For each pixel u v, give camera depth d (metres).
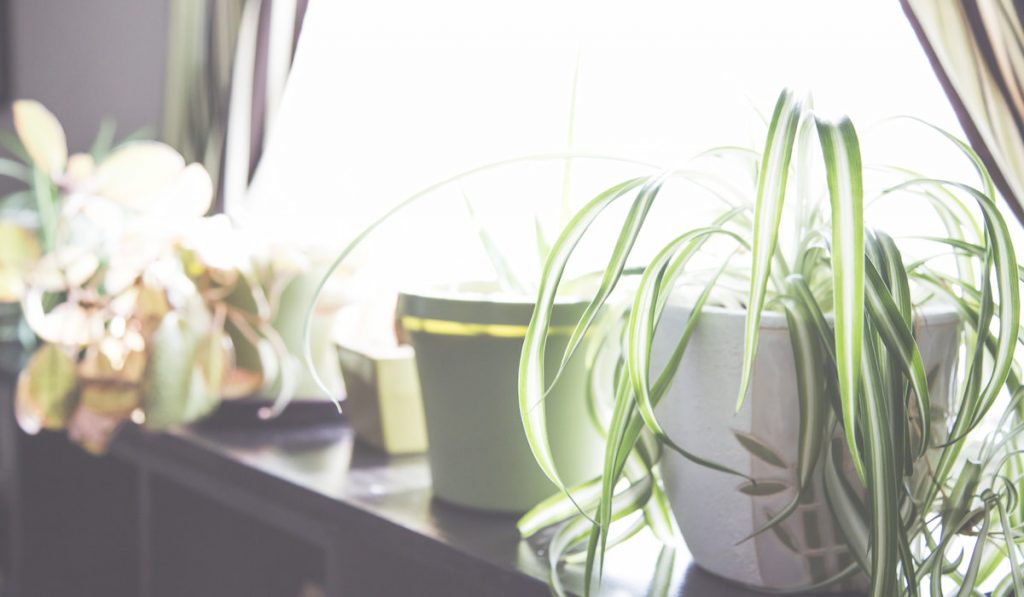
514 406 0.66
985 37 0.58
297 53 1.51
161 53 1.86
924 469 0.51
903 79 0.77
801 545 0.52
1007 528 0.47
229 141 1.53
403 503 0.72
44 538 1.28
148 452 0.99
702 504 0.55
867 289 0.45
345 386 0.91
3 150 2.28
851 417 0.42
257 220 1.50
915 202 0.76
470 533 0.65
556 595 0.55
